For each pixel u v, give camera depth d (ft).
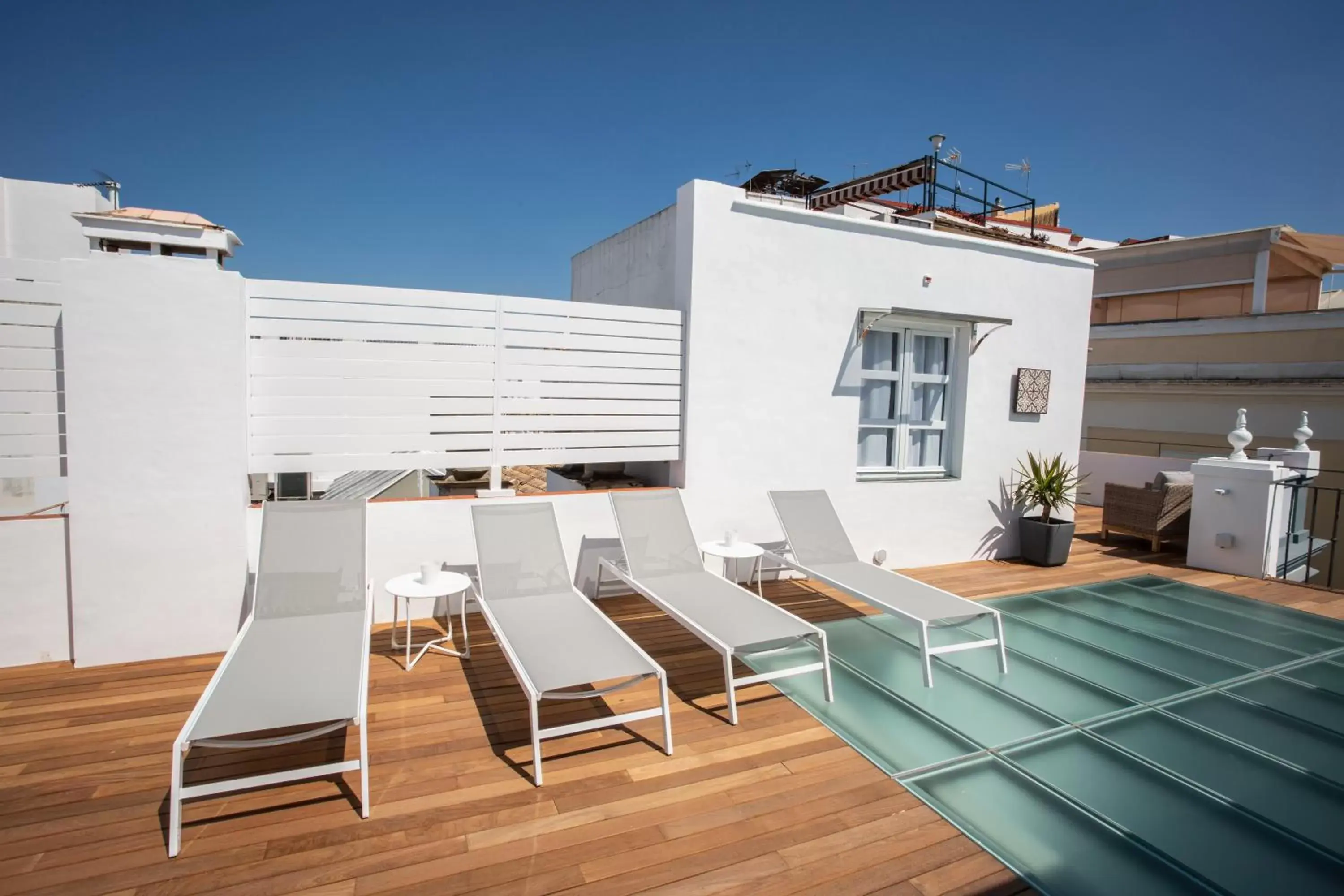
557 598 15.66
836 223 22.88
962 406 26.53
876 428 25.63
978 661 16.65
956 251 25.41
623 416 20.62
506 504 17.33
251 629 13.03
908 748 12.21
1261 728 13.29
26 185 41.24
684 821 9.87
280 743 9.36
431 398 18.15
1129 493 29.96
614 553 20.83
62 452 15.23
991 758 11.93
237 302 15.34
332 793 10.32
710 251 20.94
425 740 12.03
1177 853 9.41
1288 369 41.45
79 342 14.24
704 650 17.07
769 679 13.50
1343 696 14.85
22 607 14.74
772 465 22.66
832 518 20.94
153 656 15.25
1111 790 10.98
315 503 15.53
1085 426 52.16
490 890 8.30
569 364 19.77
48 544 14.83
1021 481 27.99
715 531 21.94
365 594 14.46
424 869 8.66
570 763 11.41
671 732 12.09
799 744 12.30
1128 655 17.16
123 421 14.65
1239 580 24.90
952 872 8.91
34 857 8.66
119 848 8.91
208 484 15.37
